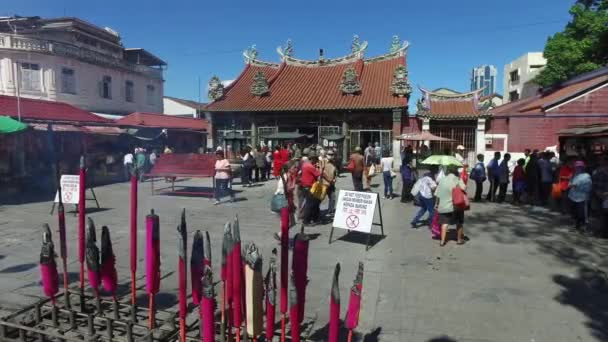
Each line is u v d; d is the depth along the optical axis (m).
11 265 6.79
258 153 19.84
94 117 20.20
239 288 3.45
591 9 27.92
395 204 13.33
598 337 4.54
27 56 27.97
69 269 6.62
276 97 29.48
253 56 34.69
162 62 41.97
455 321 4.91
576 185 9.50
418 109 24.89
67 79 30.14
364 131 26.69
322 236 8.95
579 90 21.31
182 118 30.66
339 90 28.52
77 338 4.38
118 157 21.72
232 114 29.27
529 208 12.67
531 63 48.97
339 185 18.39
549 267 6.92
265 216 10.97
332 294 3.15
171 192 15.16
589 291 5.86
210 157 14.27
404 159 13.66
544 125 22.11
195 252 3.73
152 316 4.36
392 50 30.55
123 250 7.69
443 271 6.68
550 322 4.90
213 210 11.88
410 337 4.54
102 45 36.56
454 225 10.16
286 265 3.55
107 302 5.16
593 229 9.45
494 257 7.46
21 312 4.70
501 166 13.77
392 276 6.44
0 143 15.32
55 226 9.60
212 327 3.27
